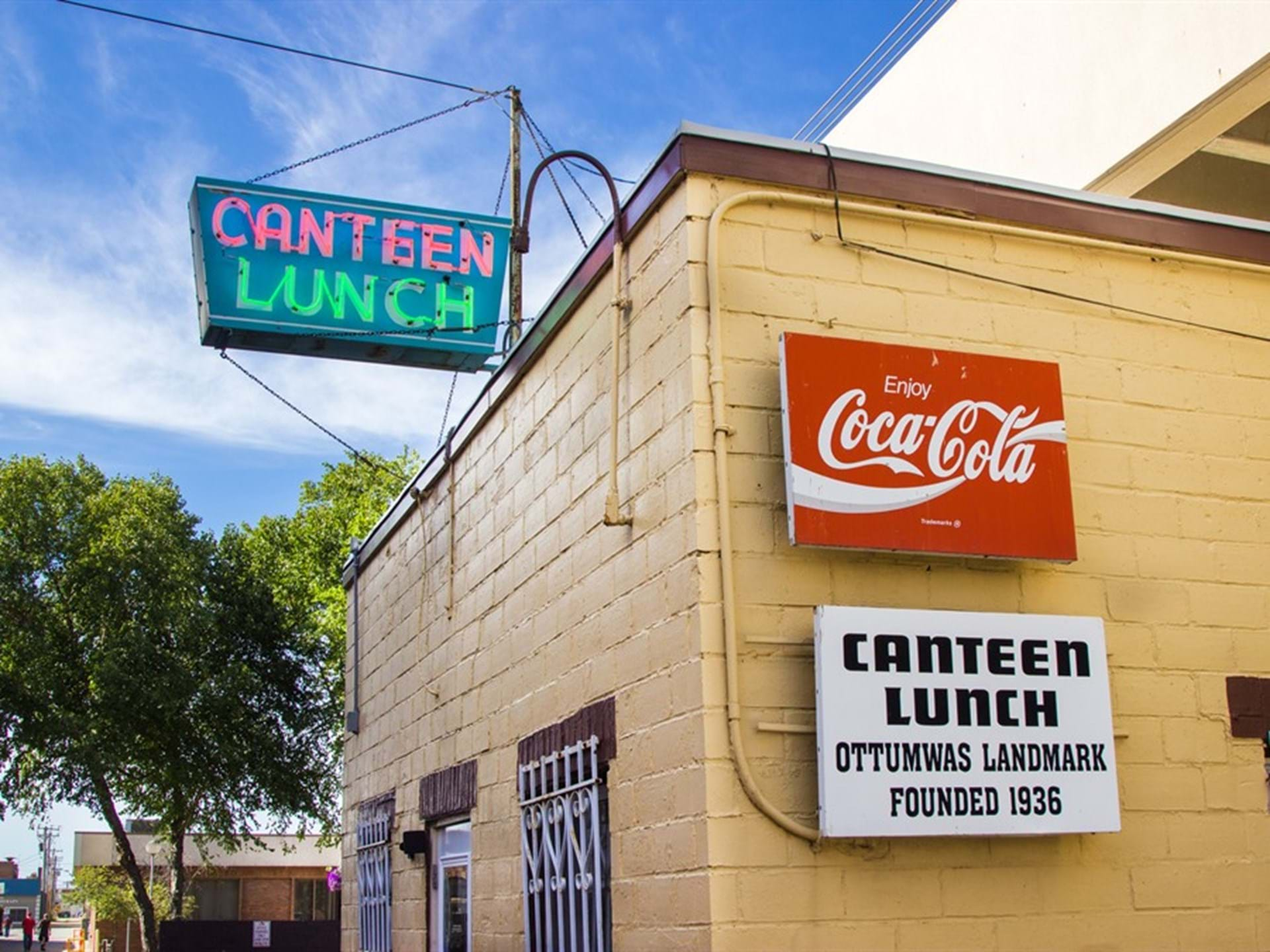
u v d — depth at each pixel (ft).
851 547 21.54
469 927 32.58
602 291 26.55
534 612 29.35
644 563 23.39
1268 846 23.65
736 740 20.53
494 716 31.71
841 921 20.52
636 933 22.61
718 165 23.02
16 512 113.19
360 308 37.83
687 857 20.85
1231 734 23.99
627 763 23.43
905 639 21.29
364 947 42.73
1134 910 22.41
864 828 20.39
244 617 119.85
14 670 109.81
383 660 43.60
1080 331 24.89
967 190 24.57
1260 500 25.43
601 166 26.04
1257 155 42.63
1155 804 23.09
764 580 21.45
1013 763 21.42
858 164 23.88
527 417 30.83
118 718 109.70
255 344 37.65
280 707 120.67
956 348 23.84
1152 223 25.88
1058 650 22.15
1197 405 25.41
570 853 25.72
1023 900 21.71
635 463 24.12
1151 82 39.73
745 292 22.67
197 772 112.37
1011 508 22.65
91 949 175.32
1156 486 24.68
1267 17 36.19
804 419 21.72
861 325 23.26
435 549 38.14
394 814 40.42
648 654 22.89
